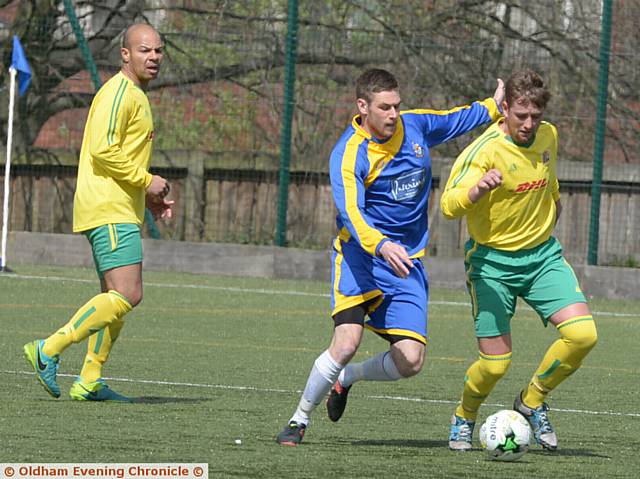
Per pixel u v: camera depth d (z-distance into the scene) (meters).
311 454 16.38
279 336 33.09
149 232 53.28
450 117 18.98
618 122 51.62
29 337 30.59
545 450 17.55
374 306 18.09
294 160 51.81
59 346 20.45
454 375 26.47
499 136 17.62
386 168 17.88
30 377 23.70
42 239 52.19
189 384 23.72
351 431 18.81
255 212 52.25
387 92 17.47
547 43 53.28
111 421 18.59
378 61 54.56
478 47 54.12
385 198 18.00
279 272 49.50
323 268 49.09
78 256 51.81
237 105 54.94
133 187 21.12
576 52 52.56
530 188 17.53
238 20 55.28
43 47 55.06
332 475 14.83
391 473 15.15
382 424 19.62
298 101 52.91
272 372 26.03
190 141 55.69
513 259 17.72
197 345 30.59
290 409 20.72
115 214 20.94
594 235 47.22
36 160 54.38
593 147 51.84
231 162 52.31
